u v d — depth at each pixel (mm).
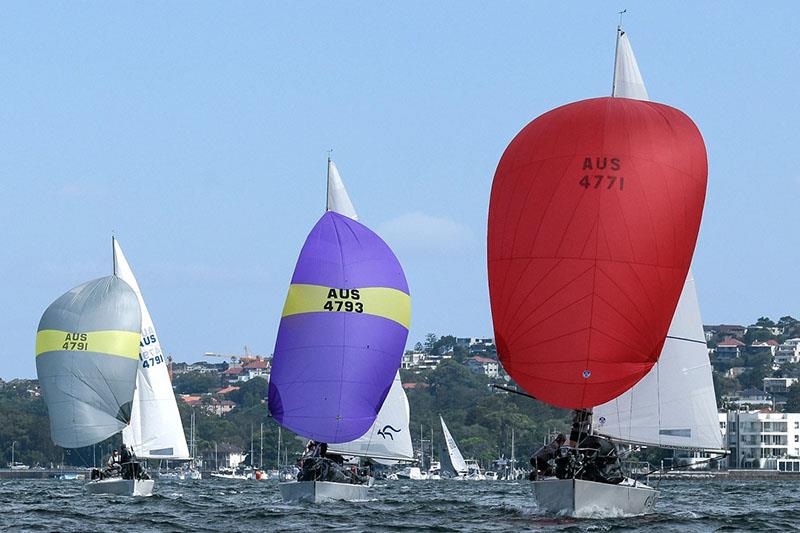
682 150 148625
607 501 152375
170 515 176875
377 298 193375
